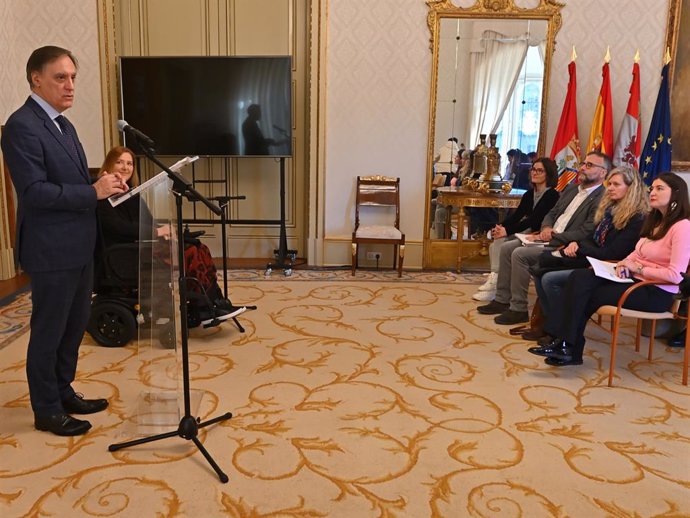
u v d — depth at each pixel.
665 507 1.96
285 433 2.40
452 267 5.55
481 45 5.18
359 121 5.32
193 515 1.88
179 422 2.40
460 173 5.39
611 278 2.93
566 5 5.10
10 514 1.87
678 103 5.14
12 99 5.04
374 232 5.11
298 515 1.89
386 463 2.20
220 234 5.93
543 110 5.26
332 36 5.16
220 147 5.35
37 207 2.12
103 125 5.29
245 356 3.24
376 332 3.68
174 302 2.42
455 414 2.59
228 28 5.51
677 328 3.55
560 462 2.22
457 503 1.96
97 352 3.28
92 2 5.12
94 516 1.87
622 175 3.19
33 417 2.51
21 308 4.05
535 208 4.23
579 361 3.09
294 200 5.87
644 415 2.61
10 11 4.98
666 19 5.05
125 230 3.31
